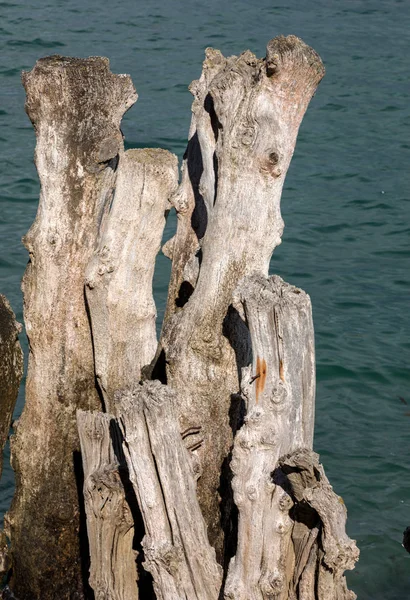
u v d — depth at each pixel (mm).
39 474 10172
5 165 22609
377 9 38781
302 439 7914
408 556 11531
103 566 8820
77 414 9203
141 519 8875
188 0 38906
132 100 9828
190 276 9828
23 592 10383
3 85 27781
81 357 10062
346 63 31844
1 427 9922
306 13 37844
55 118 9523
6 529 10523
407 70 31391
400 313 17344
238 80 8977
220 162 9156
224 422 9414
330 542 7207
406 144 25422
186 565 8008
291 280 18453
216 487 9461
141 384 8305
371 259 19406
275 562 7840
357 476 12938
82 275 9883
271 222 9172
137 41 32750
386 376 15352
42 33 32938
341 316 17172
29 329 10047
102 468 8828
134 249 9594
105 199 9844
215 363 9312
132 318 9789
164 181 9414
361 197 22172
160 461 7906
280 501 7758
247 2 39156
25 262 18516
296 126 9062
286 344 7715
